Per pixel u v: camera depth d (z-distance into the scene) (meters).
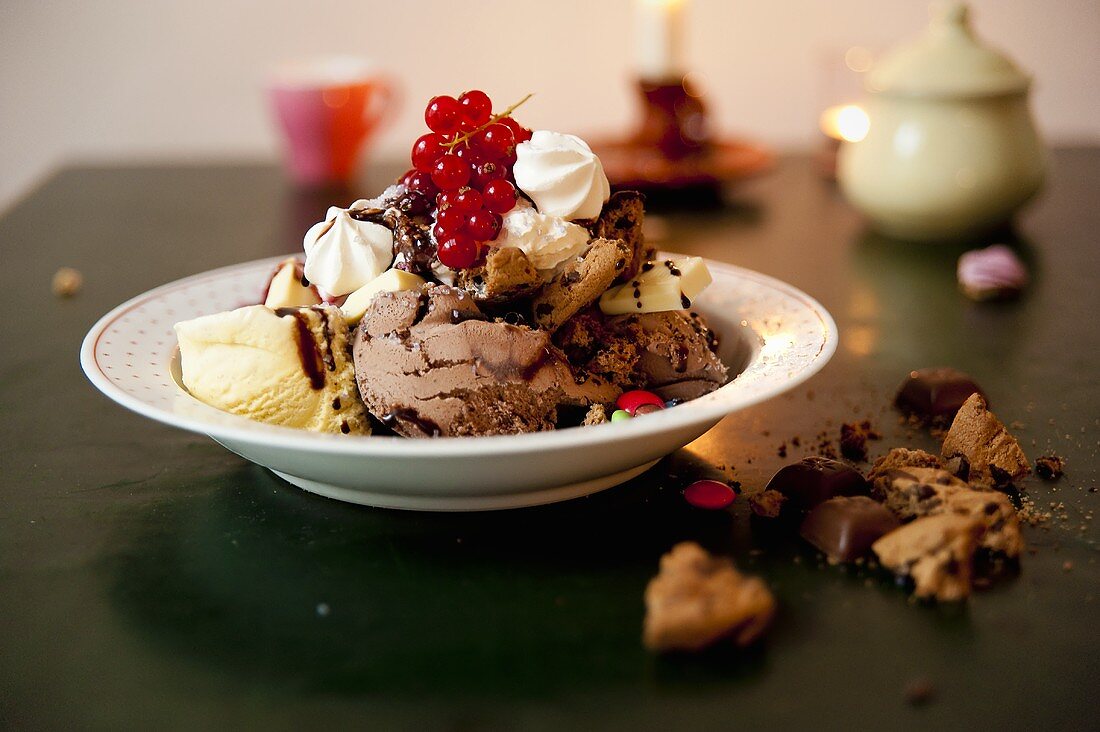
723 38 1.09
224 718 0.34
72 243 0.69
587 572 0.38
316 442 0.37
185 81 1.08
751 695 0.34
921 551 0.38
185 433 0.47
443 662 0.35
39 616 0.37
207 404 0.42
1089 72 1.08
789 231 0.70
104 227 0.71
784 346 0.44
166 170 0.87
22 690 0.35
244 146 1.11
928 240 0.68
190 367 0.43
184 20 1.06
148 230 0.71
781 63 1.10
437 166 0.43
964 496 0.39
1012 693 0.34
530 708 0.34
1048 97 1.10
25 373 0.52
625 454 0.40
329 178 0.81
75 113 1.08
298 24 1.07
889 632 0.36
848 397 0.49
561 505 0.42
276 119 0.80
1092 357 0.52
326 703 0.34
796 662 0.35
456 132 0.44
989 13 1.07
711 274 0.51
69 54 1.06
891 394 0.49
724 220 0.72
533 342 0.42
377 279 0.44
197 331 0.42
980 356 0.52
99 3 1.05
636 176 0.75
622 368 0.45
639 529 0.40
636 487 0.43
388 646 0.36
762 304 0.48
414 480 0.39
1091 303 0.58
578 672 0.35
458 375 0.42
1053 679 0.35
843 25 1.08
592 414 0.42
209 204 0.76
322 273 0.45
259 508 0.42
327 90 0.78
